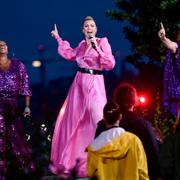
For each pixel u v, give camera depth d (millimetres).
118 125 10445
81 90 13930
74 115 13914
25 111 14367
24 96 14484
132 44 20031
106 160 10266
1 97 14242
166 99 12859
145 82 19766
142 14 19531
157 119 17562
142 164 10289
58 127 14094
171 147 10172
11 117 14094
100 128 10727
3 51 14312
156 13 19203
